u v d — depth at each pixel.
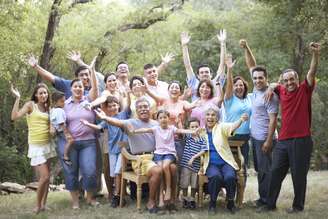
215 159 6.97
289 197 7.98
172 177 6.94
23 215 6.88
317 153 20.58
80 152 7.32
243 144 7.39
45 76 7.91
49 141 7.20
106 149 7.80
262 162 7.03
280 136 6.70
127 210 7.08
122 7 20.52
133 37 19.09
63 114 7.11
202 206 7.10
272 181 6.81
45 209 7.29
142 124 7.22
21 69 17.25
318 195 8.08
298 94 6.52
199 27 20.75
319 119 19.64
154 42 20.08
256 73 7.01
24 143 18.30
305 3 12.47
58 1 16.09
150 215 6.66
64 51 17.98
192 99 8.13
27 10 14.41
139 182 6.96
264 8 19.88
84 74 7.84
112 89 7.71
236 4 22.19
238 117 7.35
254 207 7.18
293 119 6.54
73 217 6.71
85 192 8.05
